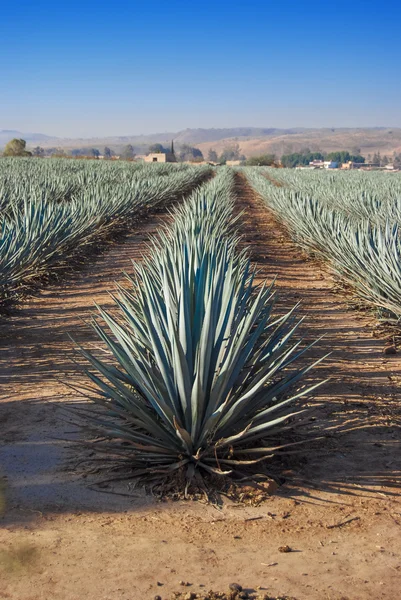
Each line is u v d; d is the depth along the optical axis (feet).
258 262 46.91
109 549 11.97
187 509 13.55
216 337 15.52
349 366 23.13
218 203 55.83
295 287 37.99
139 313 19.53
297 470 15.28
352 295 34.55
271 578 11.16
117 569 11.36
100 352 24.04
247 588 10.86
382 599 10.61
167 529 12.72
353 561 11.71
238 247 52.60
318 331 27.86
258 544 12.25
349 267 34.60
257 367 17.10
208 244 23.36
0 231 40.16
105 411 18.34
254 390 14.62
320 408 18.99
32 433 17.11
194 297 16.07
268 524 12.98
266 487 14.20
